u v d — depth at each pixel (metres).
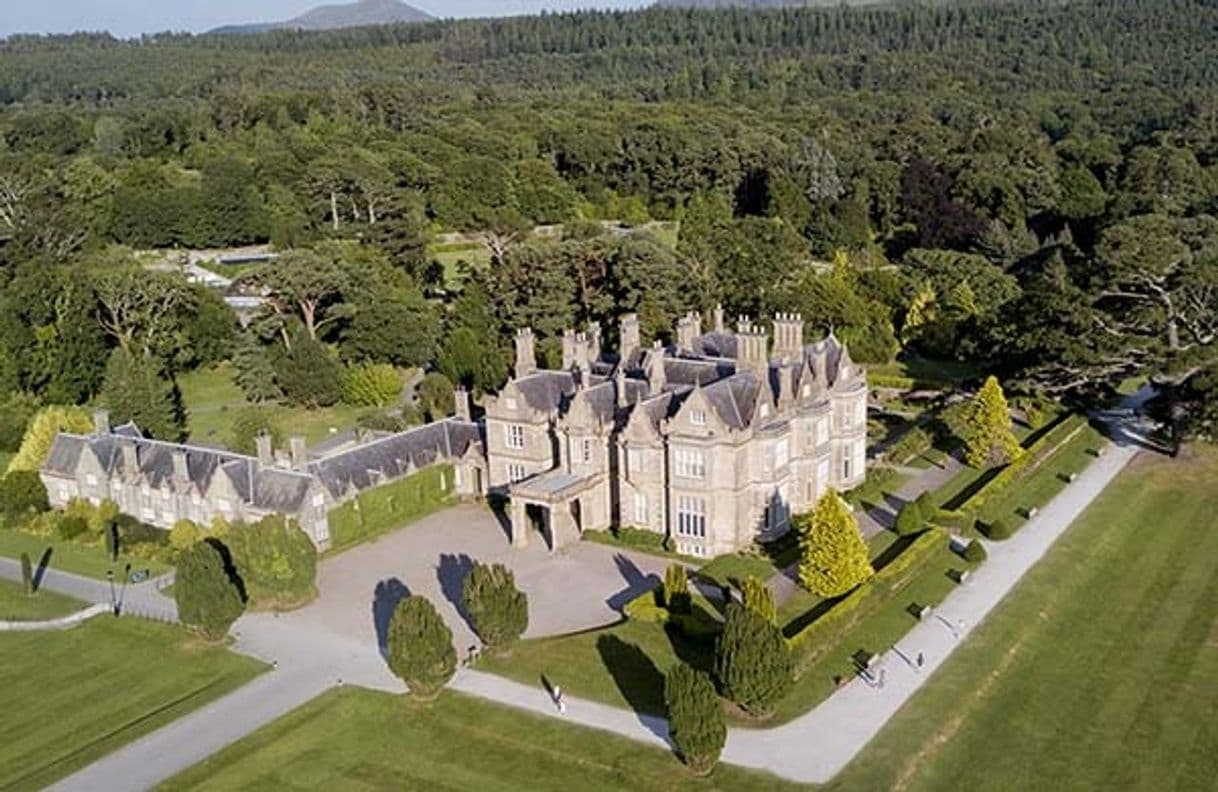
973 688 76.62
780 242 191.88
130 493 115.88
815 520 89.69
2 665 86.81
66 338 156.62
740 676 71.50
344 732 74.94
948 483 116.75
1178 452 123.25
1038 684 77.44
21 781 70.56
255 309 180.50
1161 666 79.38
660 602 89.25
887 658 80.94
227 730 75.69
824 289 173.75
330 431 147.12
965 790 65.69
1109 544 101.31
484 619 81.38
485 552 104.81
